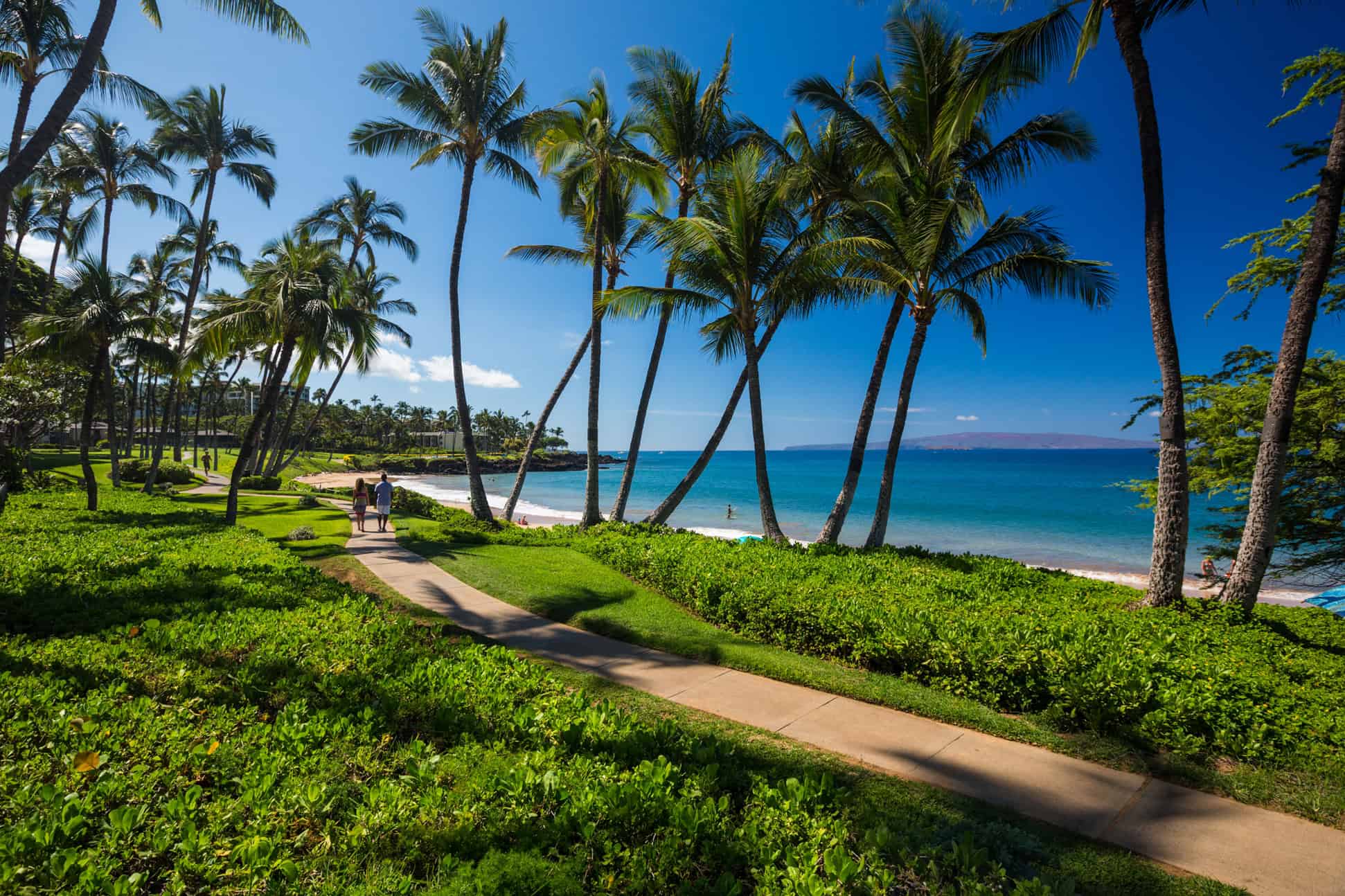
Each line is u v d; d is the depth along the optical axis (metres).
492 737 4.18
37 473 28.06
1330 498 11.17
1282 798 4.03
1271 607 9.01
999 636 6.10
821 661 6.89
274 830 2.88
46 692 4.02
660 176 17.47
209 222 30.59
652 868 2.85
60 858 2.43
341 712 4.21
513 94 18.88
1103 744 4.82
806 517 40.44
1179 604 7.92
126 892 2.36
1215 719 4.69
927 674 6.16
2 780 3.02
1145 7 8.75
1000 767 4.52
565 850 3.01
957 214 13.30
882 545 13.54
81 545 10.48
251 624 6.08
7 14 12.67
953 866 3.15
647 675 6.55
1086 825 3.77
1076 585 9.84
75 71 9.19
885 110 14.09
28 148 8.86
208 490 33.50
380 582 10.77
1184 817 3.86
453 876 2.74
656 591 10.54
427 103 18.14
